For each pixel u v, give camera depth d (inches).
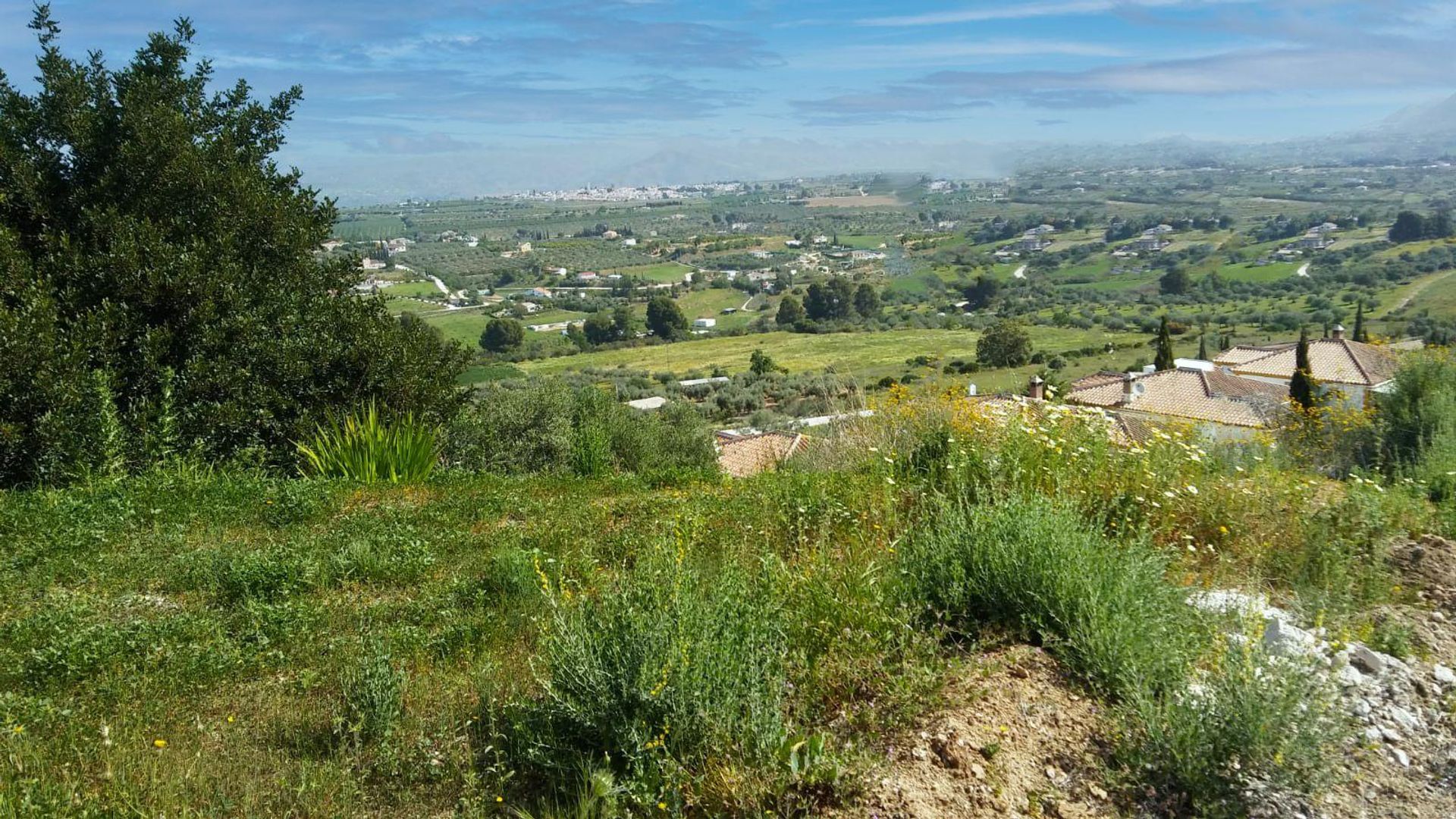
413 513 334.6
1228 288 3934.5
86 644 202.1
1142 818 128.2
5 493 345.1
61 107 504.4
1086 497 255.3
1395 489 277.7
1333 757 133.8
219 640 208.8
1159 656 152.2
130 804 138.4
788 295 4190.5
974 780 132.2
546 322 4431.6
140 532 301.6
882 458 328.5
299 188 599.2
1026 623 176.2
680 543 235.5
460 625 217.3
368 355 502.6
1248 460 314.8
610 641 149.6
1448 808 130.4
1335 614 185.3
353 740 163.9
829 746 139.2
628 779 135.6
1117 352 2397.9
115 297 440.8
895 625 173.5
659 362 3154.5
